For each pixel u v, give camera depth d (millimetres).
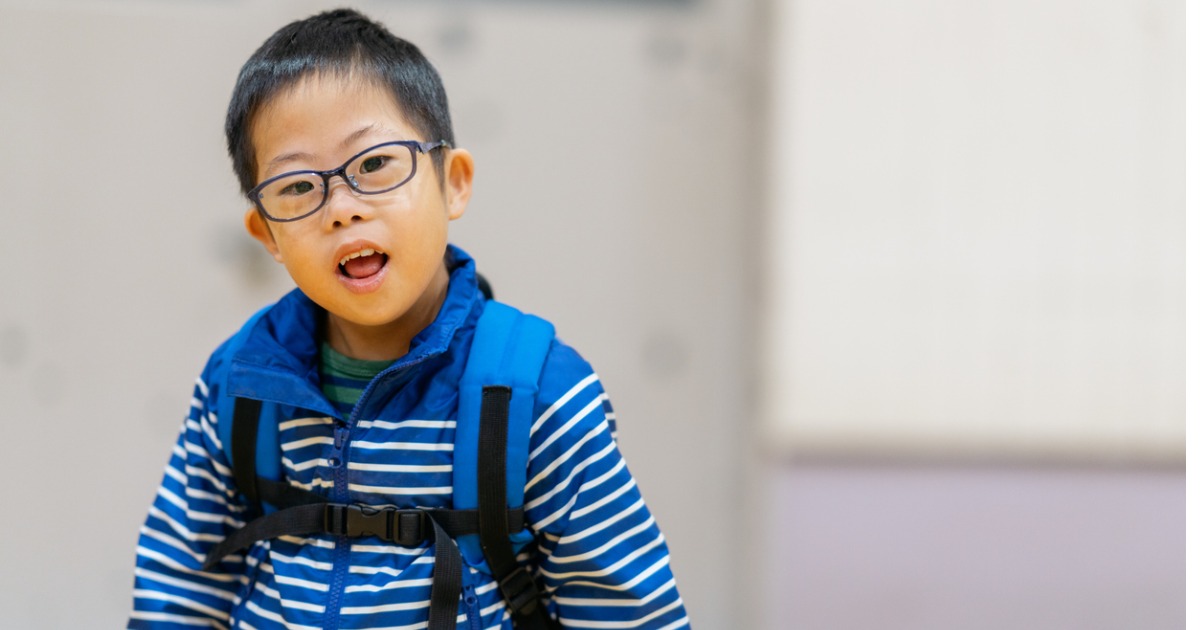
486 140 4246
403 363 2062
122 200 3996
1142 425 7227
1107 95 6938
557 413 2105
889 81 6871
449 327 2127
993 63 6906
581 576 2189
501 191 4262
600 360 4332
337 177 2000
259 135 2068
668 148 4340
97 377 4023
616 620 2191
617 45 4297
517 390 2088
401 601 2066
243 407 2223
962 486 6691
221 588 2352
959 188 7035
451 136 2301
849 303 7109
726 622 4398
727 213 4387
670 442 4363
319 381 2248
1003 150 6996
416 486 2098
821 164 6957
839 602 4949
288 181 2020
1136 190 7035
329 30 2156
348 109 2027
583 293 4316
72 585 4047
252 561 2256
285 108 2027
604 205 4312
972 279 7129
